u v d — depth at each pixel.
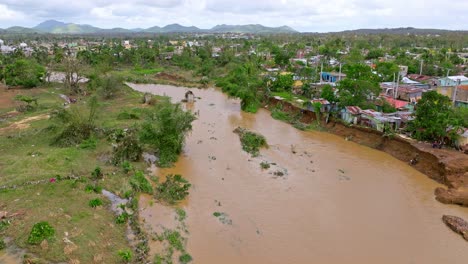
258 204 33.47
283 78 80.75
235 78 90.12
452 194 35.00
